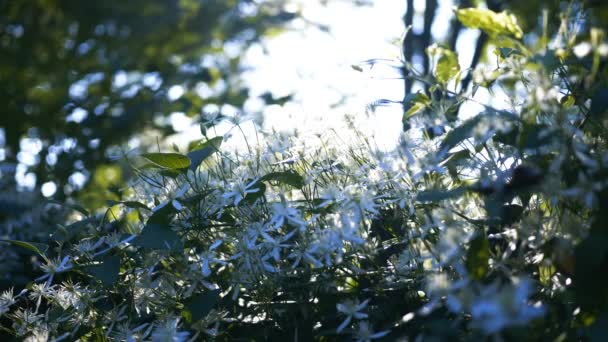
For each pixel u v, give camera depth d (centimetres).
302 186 154
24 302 176
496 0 200
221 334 152
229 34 361
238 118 159
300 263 152
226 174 158
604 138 144
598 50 138
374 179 152
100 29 382
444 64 151
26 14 396
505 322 123
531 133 140
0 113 353
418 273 147
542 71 140
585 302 133
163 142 301
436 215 145
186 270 152
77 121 314
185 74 332
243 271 151
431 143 151
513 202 151
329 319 149
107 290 157
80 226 159
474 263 137
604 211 133
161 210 153
